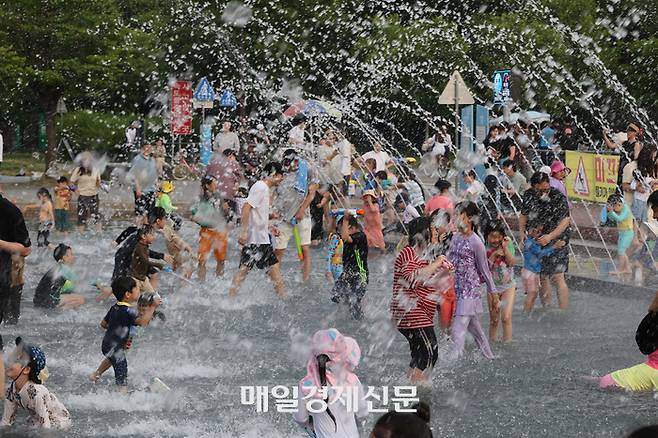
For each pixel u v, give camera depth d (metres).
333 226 33.94
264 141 75.75
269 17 90.31
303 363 24.55
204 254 37.06
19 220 23.09
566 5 83.38
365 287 30.30
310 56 86.50
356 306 30.27
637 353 25.33
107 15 81.94
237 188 47.44
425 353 22.36
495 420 19.73
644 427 8.99
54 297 30.97
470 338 27.30
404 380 22.83
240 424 19.48
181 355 25.38
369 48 86.75
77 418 19.80
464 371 23.61
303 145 52.28
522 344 26.48
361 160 55.16
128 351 25.73
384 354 25.62
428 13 90.19
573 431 19.03
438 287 22.64
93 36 80.75
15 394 19.19
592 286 35.19
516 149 53.72
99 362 24.47
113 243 47.00
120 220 59.56
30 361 19.19
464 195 46.03
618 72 82.06
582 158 49.78
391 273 40.09
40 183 79.62
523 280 30.83
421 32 85.44
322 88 90.00
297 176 41.97
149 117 93.31
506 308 26.72
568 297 32.44
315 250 47.72
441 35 85.12
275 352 25.78
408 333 22.39
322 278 38.50
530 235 30.73
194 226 55.34
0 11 78.12
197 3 92.25
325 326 29.28
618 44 83.25
